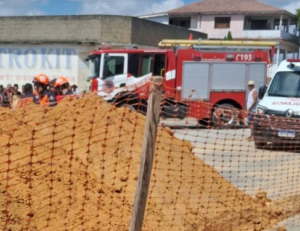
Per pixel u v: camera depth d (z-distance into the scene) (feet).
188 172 19.57
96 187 15.19
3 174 13.69
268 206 19.80
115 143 18.22
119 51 52.26
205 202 17.69
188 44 54.95
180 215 15.98
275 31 133.39
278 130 28.37
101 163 16.72
